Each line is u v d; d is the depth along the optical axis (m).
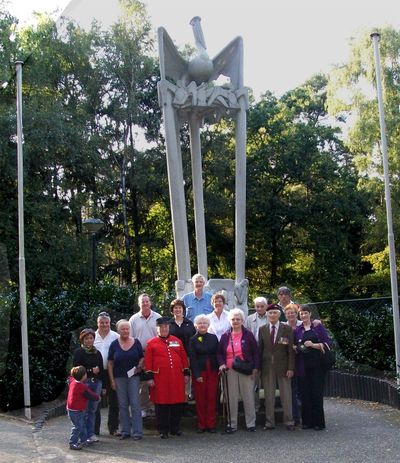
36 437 6.55
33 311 9.68
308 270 22.11
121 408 6.36
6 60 12.66
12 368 8.78
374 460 5.04
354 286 21.28
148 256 20.58
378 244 18.05
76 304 10.88
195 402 6.72
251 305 14.66
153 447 5.89
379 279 17.83
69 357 8.78
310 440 5.94
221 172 19.64
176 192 7.68
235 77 8.01
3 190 16.22
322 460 5.09
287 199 22.20
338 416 7.39
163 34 7.59
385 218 16.61
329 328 11.25
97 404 6.37
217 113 8.03
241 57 7.96
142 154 19.31
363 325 10.98
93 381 6.29
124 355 6.37
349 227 22.55
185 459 5.32
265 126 21.98
